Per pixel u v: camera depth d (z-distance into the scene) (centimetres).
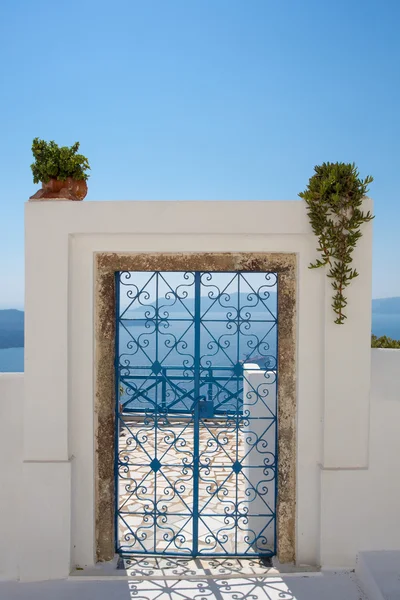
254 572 349
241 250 352
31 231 340
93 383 354
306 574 345
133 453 615
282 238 351
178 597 318
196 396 367
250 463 383
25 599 319
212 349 367
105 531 360
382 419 352
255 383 381
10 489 348
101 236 351
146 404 665
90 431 354
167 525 430
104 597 319
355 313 346
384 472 351
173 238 351
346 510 350
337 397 348
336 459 350
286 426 360
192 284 363
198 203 343
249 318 366
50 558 343
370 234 343
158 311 365
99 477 358
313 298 353
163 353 367
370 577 320
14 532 348
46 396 341
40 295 341
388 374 354
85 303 353
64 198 347
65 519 343
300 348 354
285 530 362
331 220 334
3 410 348
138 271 357
